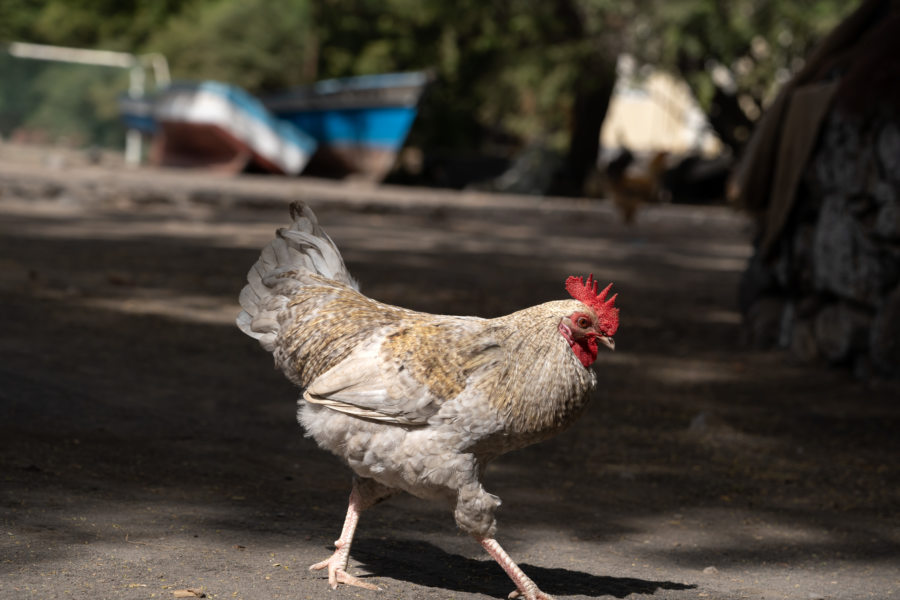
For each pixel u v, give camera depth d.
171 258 15.34
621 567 4.93
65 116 42.50
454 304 12.97
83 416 6.79
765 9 32.50
